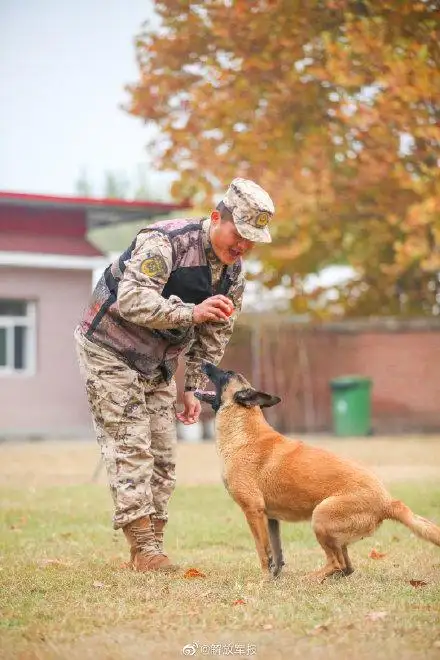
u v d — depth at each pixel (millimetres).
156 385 6480
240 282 6379
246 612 4875
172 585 5637
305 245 21641
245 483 5906
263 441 5961
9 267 23047
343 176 20984
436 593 5336
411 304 25641
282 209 21031
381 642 4324
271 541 6078
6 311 23375
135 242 6184
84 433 23672
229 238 5984
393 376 24578
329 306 24125
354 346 24641
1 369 23328
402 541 7488
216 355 6547
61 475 13664
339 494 5676
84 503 10328
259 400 6023
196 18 20219
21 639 4465
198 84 21094
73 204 22906
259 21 19375
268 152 20609
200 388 6582
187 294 6121
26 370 23562
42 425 23375
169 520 8938
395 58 17984
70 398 23750
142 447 6207
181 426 22109
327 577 5781
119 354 6234
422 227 20453
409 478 12195
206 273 6129
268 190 21000
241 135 20516
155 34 21016
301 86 19844
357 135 20406
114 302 6184
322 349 24500
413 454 16156
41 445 20312
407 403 24562
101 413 6227
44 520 9062
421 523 5512
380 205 21297
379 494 5676
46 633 4559
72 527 8602
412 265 24062
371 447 17953
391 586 5551
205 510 9648
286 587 5566
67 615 4879
